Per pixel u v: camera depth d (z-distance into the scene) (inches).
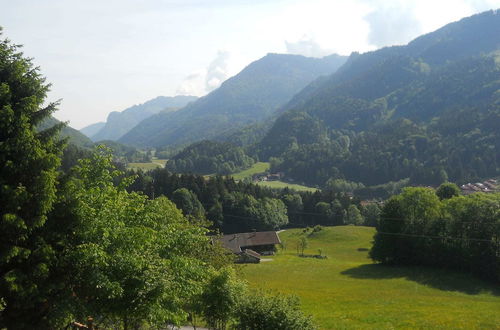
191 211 4564.5
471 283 2620.6
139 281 581.6
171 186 5078.7
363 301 2122.3
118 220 631.8
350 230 5064.0
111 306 595.2
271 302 810.8
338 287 2539.4
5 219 505.0
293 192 7081.7
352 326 1595.7
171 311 628.7
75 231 579.2
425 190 3230.8
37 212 546.6
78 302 562.6
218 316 912.9
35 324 561.6
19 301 532.7
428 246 3053.6
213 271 921.5
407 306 1996.8
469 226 2844.5
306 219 6161.4
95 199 621.9
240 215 5177.2
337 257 4092.0
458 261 2915.8
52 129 621.9
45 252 533.0
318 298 2193.7
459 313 1825.8
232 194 5388.8
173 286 618.8
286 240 5032.0
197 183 5324.8
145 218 691.4
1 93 550.6
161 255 669.3
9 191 521.7
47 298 551.5
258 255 3880.4
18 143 542.3
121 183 730.2
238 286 917.2
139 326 812.6
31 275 531.5
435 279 2723.9
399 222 3208.7
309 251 4375.0
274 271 3179.1
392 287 2539.4
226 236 4343.0
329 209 5949.8
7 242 536.7
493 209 2746.1
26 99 565.9
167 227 726.5
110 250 591.5
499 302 2155.5
